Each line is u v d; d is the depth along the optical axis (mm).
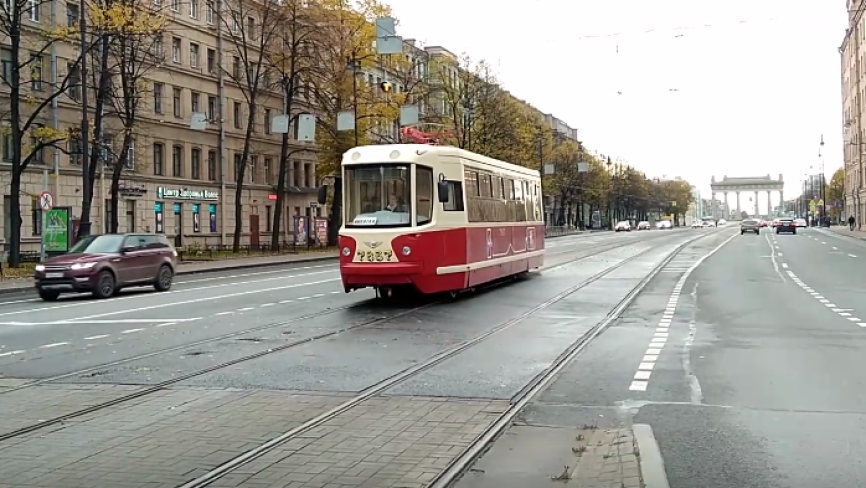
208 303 21172
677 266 34094
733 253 45469
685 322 15766
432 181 19688
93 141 36656
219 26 59969
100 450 7164
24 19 44250
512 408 8625
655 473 6215
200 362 11773
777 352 12094
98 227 48938
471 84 68312
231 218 62875
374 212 19281
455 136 64250
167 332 15219
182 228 57375
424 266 19031
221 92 61219
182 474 6410
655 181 171625
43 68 45750
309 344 13430
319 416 8320
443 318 16906
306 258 48000
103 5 37531
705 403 8766
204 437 7551
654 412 8367
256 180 66312
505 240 24500
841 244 57219
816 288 23328
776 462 6582
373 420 8141
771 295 21234
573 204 118938
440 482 6113
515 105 72625
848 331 14305
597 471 6387
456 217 20484
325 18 52688
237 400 9172
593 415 8289
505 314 17547
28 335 15195
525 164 73375
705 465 6516
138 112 51594
